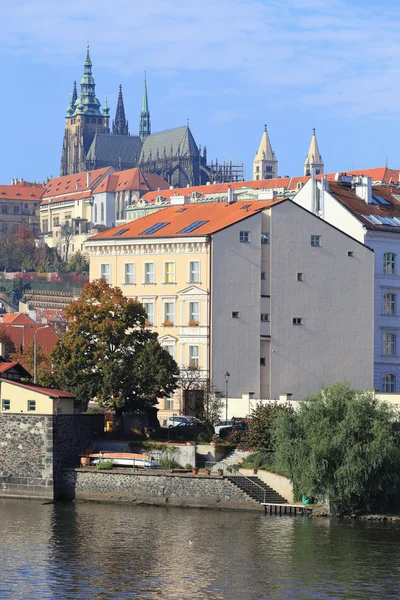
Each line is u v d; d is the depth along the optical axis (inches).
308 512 7411.4
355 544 6668.3
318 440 7411.4
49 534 6889.8
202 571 6141.7
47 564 6259.8
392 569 6181.1
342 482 7332.7
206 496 7578.7
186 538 6786.4
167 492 7672.2
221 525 7106.3
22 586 5880.9
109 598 5698.8
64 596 5723.4
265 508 7465.6
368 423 7460.6
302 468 7416.3
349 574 6097.4
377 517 7337.6
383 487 7386.8
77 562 6299.2
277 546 6619.1
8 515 7406.5
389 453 7347.4
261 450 7849.4
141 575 6072.8
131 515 7396.7
